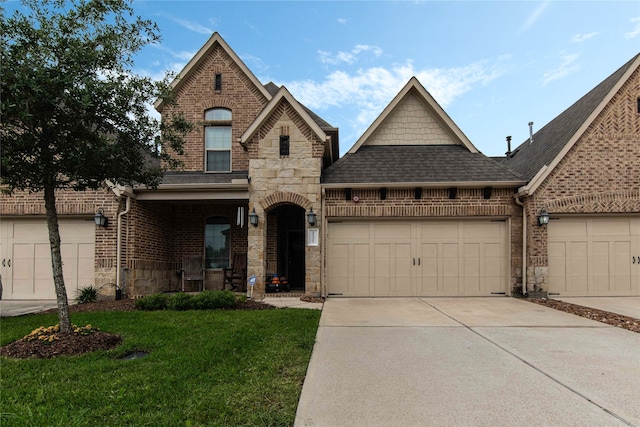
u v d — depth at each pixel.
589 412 3.96
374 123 13.17
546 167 11.06
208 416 3.73
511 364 5.40
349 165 12.45
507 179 11.54
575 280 11.41
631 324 7.77
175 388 4.36
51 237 6.35
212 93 13.80
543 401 4.22
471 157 12.61
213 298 9.36
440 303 10.51
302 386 4.60
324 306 10.07
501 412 3.97
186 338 6.46
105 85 5.99
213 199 12.05
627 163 11.27
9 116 5.57
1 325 7.57
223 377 4.73
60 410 3.79
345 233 11.91
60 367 5.06
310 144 11.72
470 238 11.82
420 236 11.85
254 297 11.38
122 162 6.71
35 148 6.08
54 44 5.85
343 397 4.33
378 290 11.78
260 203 11.68
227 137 13.80
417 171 12.00
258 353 5.69
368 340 6.64
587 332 7.19
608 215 11.42
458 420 3.81
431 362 5.49
